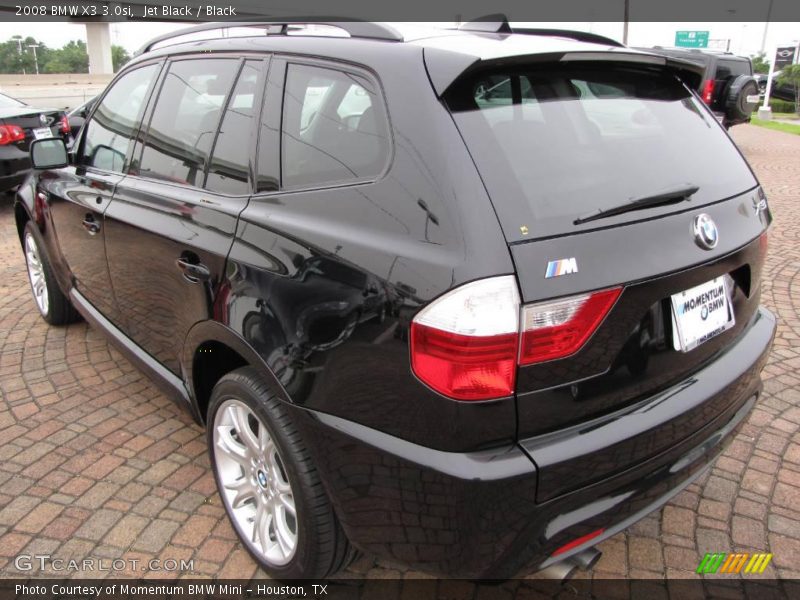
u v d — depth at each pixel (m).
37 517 2.64
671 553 2.44
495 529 1.67
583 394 1.75
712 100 13.28
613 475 1.80
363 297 1.77
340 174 1.97
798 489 2.75
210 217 2.35
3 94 8.63
